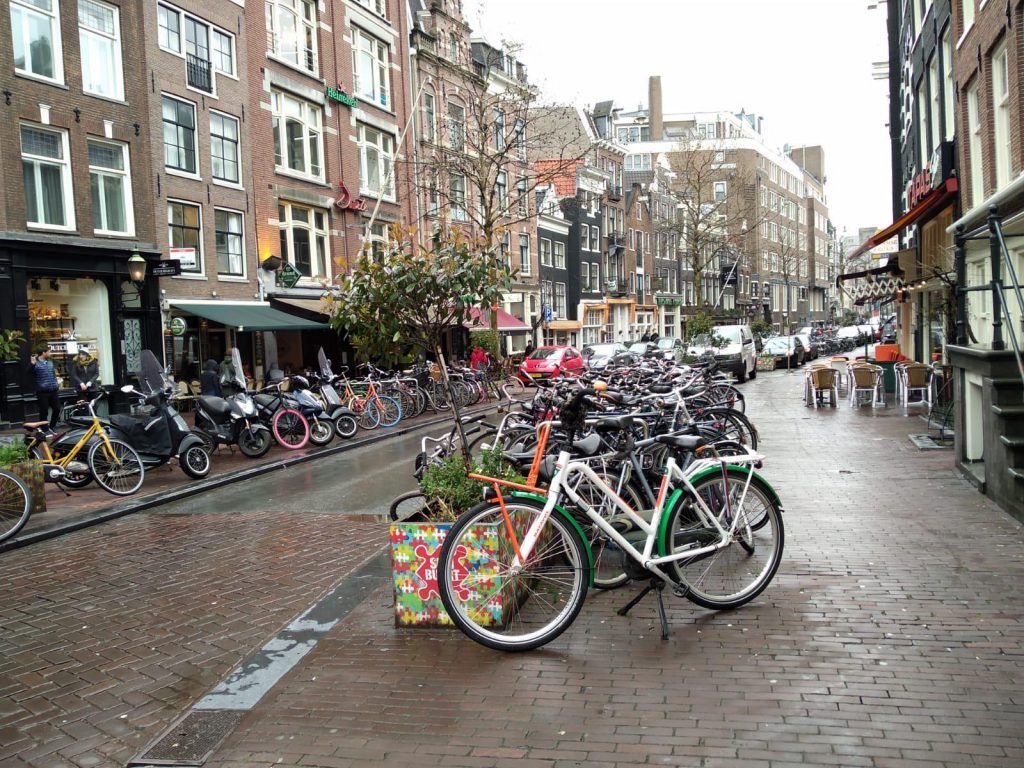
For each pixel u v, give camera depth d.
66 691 4.26
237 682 4.18
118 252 17.73
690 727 3.44
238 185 21.72
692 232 43.47
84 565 6.89
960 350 8.23
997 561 5.46
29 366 15.70
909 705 3.54
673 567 4.65
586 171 46.97
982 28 12.87
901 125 27.84
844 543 6.07
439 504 5.25
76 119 17.03
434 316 6.47
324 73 25.53
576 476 5.02
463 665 4.20
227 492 10.30
